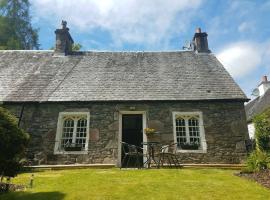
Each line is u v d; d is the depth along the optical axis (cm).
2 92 1264
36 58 1546
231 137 1195
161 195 635
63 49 1582
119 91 1285
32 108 1228
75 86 1312
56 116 1219
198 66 1472
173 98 1240
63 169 1106
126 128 1399
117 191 667
